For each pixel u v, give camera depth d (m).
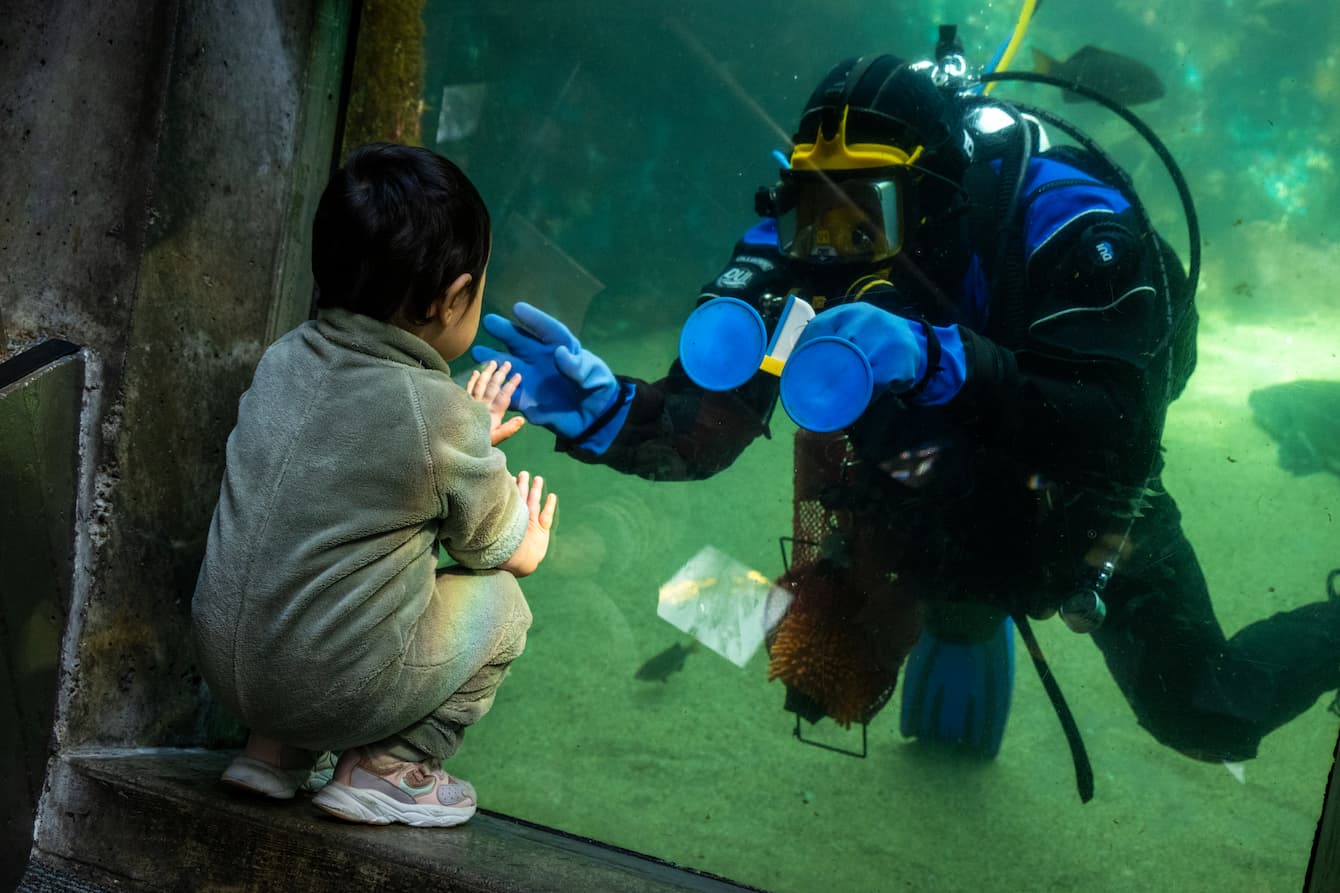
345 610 1.18
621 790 2.79
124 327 1.50
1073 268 2.17
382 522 1.20
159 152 1.48
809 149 2.23
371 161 1.22
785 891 2.29
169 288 1.56
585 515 4.52
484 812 1.73
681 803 2.73
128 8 1.49
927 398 2.14
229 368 1.70
